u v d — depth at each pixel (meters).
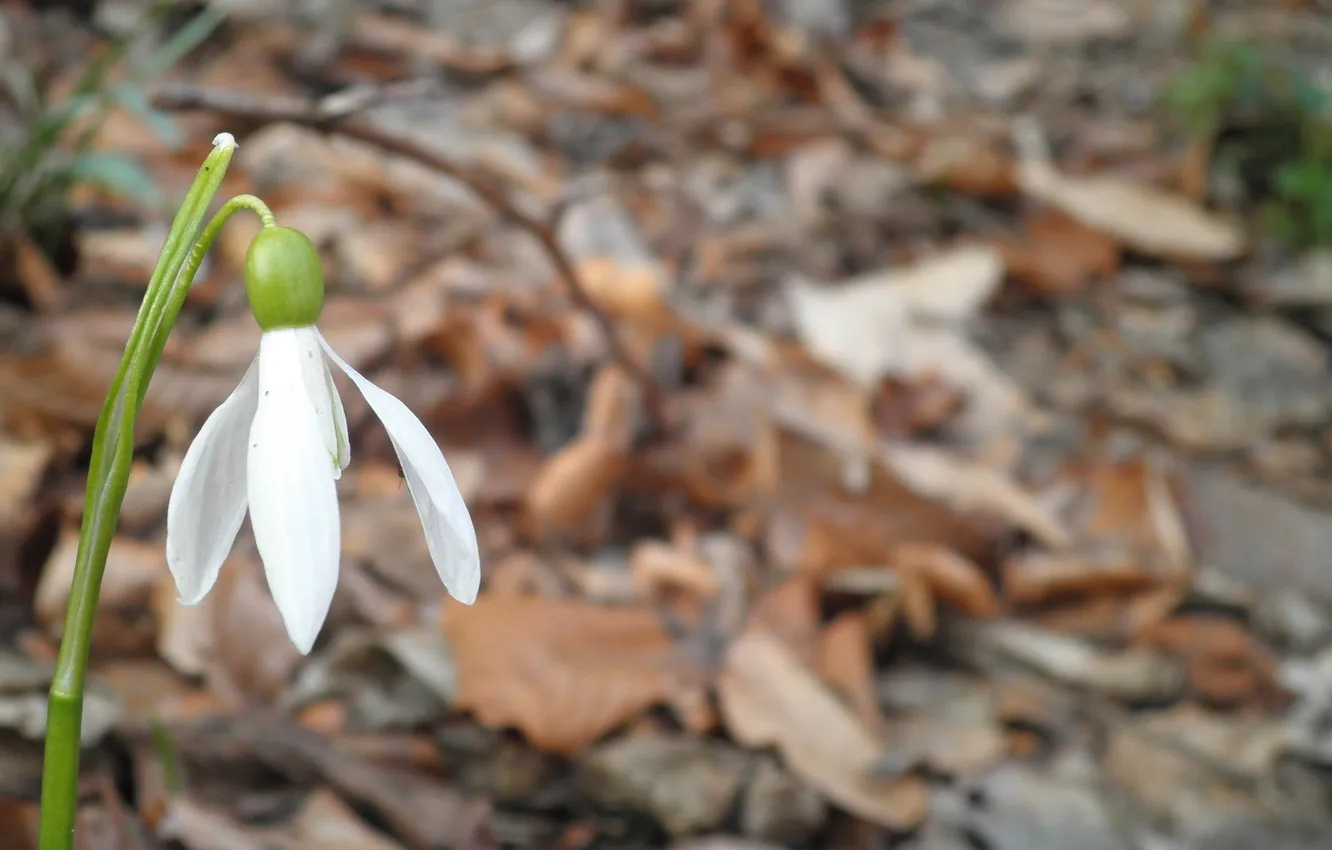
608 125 0.65
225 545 0.21
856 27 0.81
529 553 0.40
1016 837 0.34
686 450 0.43
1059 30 0.90
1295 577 0.47
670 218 0.58
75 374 0.38
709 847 0.32
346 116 0.36
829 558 0.40
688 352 0.48
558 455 0.42
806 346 0.50
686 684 0.35
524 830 0.32
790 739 0.34
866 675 0.37
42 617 0.33
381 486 0.40
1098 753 0.38
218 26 0.61
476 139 0.59
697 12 0.76
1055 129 0.77
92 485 0.21
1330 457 0.55
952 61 0.84
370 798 0.31
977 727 0.37
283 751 0.31
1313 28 0.94
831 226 0.61
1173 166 0.72
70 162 0.40
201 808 0.29
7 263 0.42
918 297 0.55
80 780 0.29
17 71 0.53
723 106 0.70
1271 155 0.73
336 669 0.33
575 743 0.33
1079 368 0.57
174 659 0.32
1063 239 0.64
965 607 0.41
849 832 0.34
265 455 0.20
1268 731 0.39
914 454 0.46
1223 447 0.54
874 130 0.70
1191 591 0.44
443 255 0.51
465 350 0.44
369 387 0.21
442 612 0.36
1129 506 0.46
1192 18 0.91
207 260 0.46
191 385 0.41
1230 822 0.36
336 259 0.49
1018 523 0.44
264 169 0.53
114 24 0.59
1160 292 0.63
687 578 0.39
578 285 0.41
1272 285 0.65
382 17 0.68
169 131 0.36
